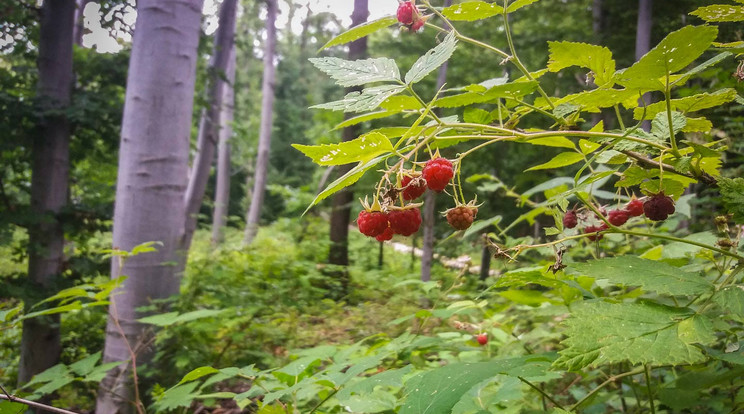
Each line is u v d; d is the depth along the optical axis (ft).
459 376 3.40
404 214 3.90
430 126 3.69
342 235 28.45
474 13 4.11
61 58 19.11
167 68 13.14
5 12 18.01
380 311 15.60
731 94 3.80
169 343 12.23
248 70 97.30
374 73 3.75
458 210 3.97
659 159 3.96
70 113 17.98
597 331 2.75
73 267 18.95
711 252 4.80
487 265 23.21
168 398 6.06
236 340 12.16
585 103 3.85
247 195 79.66
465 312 9.00
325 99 46.78
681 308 2.94
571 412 4.40
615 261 3.41
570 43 3.83
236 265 19.88
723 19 3.87
